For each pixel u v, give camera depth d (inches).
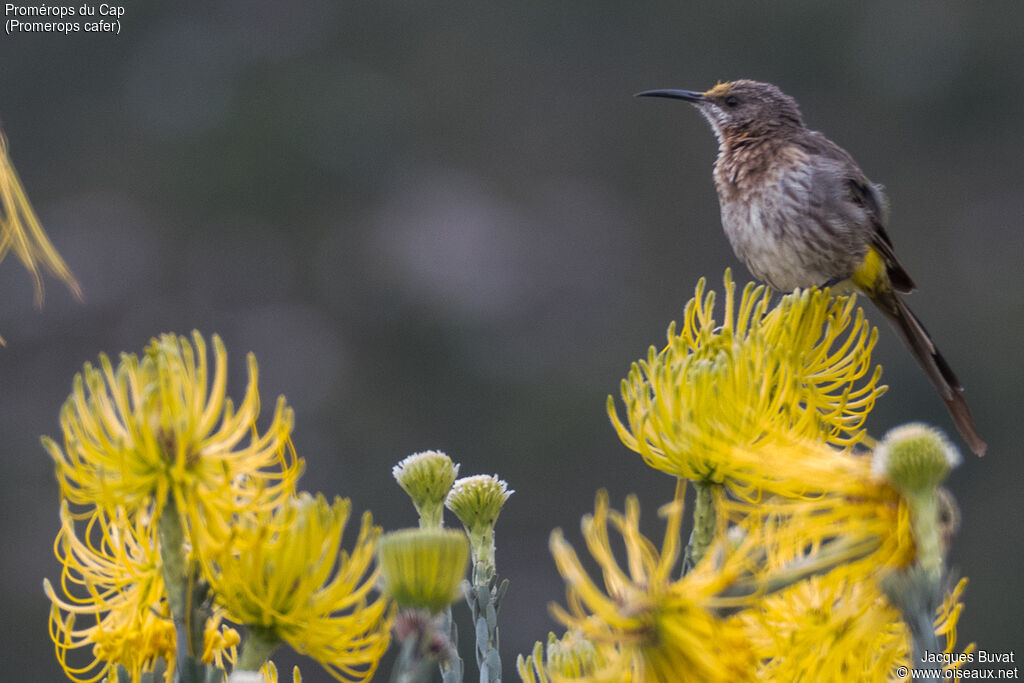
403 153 773.9
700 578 82.4
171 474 84.8
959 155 768.3
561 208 760.3
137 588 90.9
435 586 86.6
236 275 727.1
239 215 744.3
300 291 730.2
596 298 729.0
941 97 771.4
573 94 794.8
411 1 818.2
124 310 703.1
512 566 565.9
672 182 771.4
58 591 572.7
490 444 660.1
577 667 98.0
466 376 687.7
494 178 773.3
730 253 749.9
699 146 779.4
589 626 80.5
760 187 277.4
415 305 711.7
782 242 275.0
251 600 84.6
